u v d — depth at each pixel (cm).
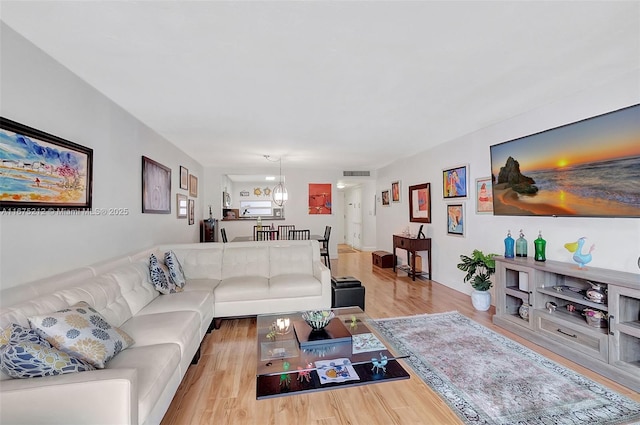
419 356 252
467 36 183
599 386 207
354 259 765
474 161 410
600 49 199
